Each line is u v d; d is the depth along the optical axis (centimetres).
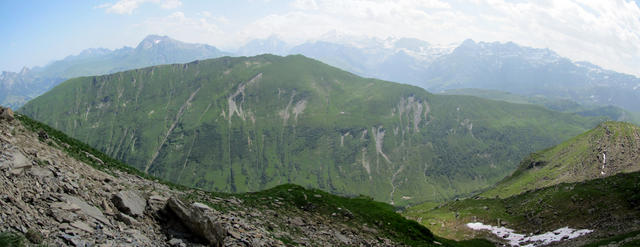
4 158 2150
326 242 4378
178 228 2545
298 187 7862
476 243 11138
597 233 9044
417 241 7019
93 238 1908
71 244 1755
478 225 13612
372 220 7212
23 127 3256
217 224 2777
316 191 8138
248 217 4078
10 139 2667
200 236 2547
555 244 9538
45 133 3375
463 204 17350
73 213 2052
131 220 2341
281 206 5822
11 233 1580
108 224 2156
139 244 2083
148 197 2919
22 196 1934
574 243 8844
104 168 3616
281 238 3706
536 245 10069
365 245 5041
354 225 6244
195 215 2595
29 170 2230
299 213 5691
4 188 1870
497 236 12038
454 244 8919
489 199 17025
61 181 2336
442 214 16675
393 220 7838
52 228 1819
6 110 3153
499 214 14175
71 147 3691
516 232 11919
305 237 4234
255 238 3228
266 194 6644
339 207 7031
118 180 3200
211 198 4472
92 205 2288
